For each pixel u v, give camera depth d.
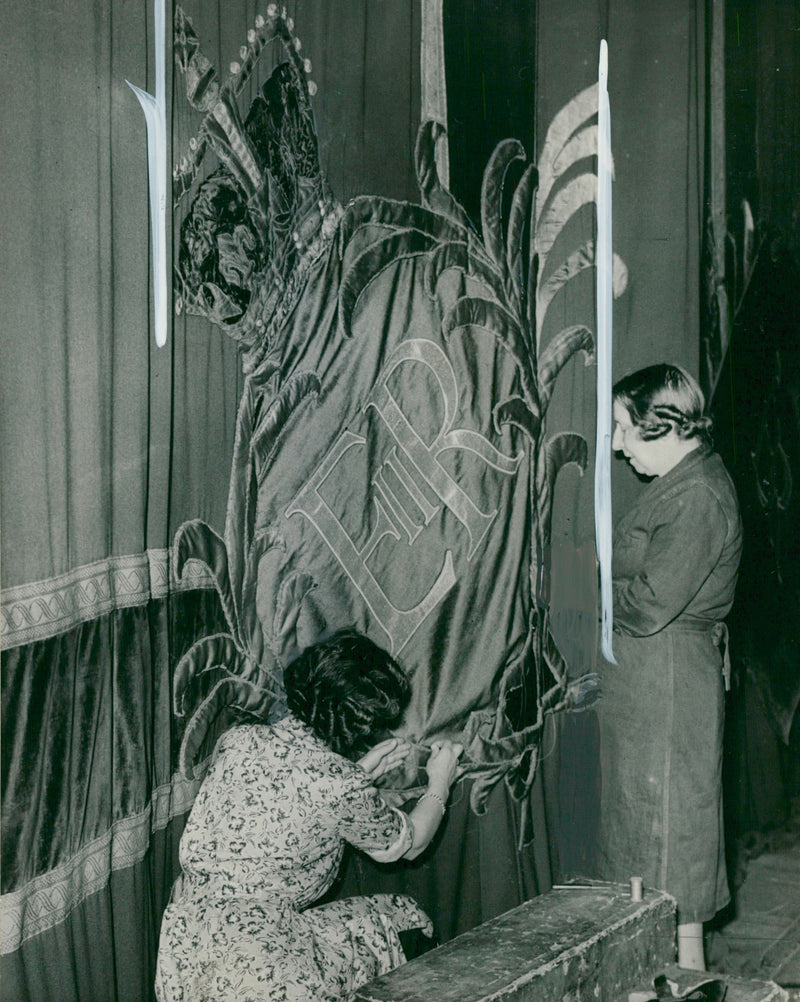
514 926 1.75
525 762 2.76
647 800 2.61
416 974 1.57
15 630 1.57
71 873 1.70
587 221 2.81
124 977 1.85
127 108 1.79
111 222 1.76
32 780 1.61
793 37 3.02
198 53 1.97
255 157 2.13
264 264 2.17
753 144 2.99
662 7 2.85
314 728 1.83
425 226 2.52
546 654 2.84
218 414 2.09
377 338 2.43
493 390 2.67
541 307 2.80
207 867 1.78
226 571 2.13
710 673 2.62
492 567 2.67
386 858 1.91
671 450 2.65
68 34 1.66
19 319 1.58
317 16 2.27
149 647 1.89
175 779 2.03
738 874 2.90
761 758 2.98
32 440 1.60
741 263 2.98
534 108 2.74
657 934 1.86
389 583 2.48
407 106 2.47
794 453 3.08
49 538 1.63
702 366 2.94
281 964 1.67
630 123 2.85
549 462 2.82
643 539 2.66
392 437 2.47
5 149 1.54
